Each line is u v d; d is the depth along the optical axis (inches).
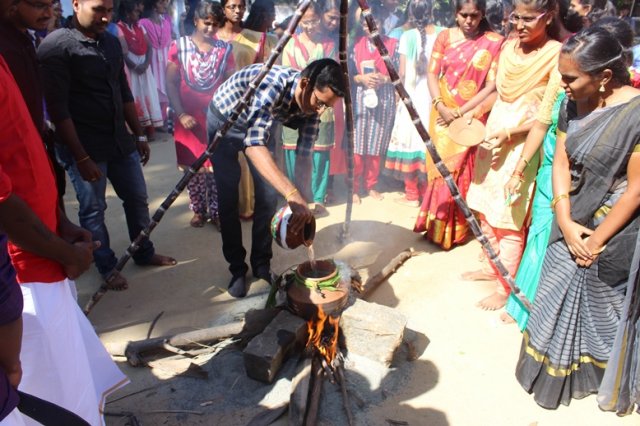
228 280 141.9
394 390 99.7
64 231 73.7
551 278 95.2
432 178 153.7
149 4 285.1
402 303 129.5
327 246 160.7
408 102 98.3
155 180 219.8
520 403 97.3
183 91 164.9
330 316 104.2
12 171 60.8
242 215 178.1
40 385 67.1
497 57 137.4
